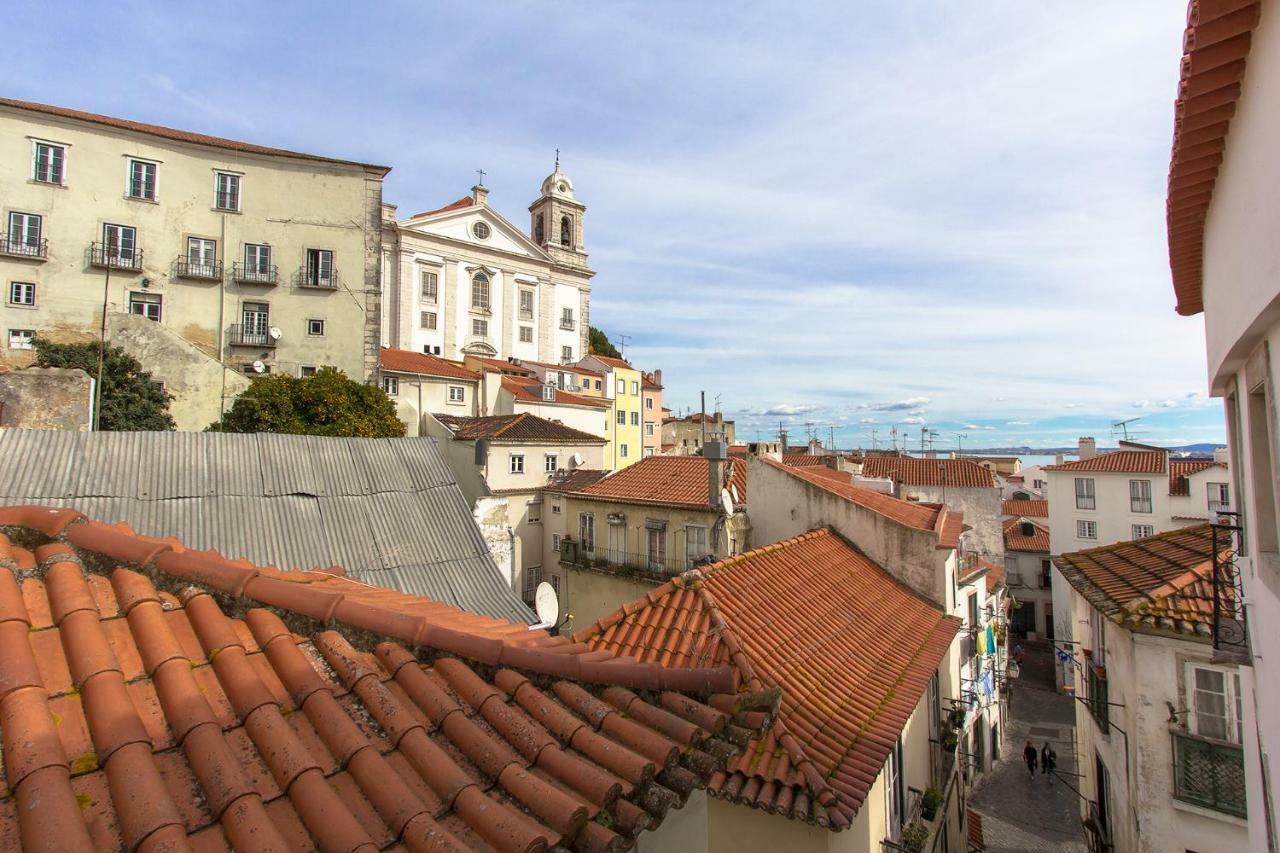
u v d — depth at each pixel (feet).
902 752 34.86
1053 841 59.88
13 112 97.71
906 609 44.16
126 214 104.01
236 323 109.60
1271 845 19.94
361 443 42.24
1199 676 29.58
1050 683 111.45
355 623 12.96
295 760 9.43
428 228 204.95
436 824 8.97
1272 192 12.36
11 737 8.54
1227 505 107.34
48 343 79.30
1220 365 19.12
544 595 39.65
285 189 114.21
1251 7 11.63
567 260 248.93
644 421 239.50
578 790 10.48
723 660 29.40
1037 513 147.54
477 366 172.96
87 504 30.78
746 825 24.61
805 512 54.49
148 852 7.54
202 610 12.17
